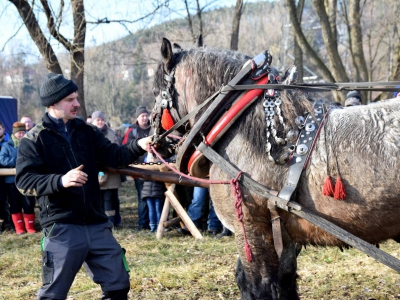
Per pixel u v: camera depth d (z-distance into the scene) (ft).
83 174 9.06
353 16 41.42
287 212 8.90
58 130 9.80
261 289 9.33
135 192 36.24
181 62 10.11
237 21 34.50
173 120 10.25
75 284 14.79
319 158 8.45
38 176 9.26
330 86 9.03
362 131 8.30
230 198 9.23
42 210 9.63
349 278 13.73
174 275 14.61
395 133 8.12
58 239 9.44
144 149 10.45
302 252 16.62
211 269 15.23
